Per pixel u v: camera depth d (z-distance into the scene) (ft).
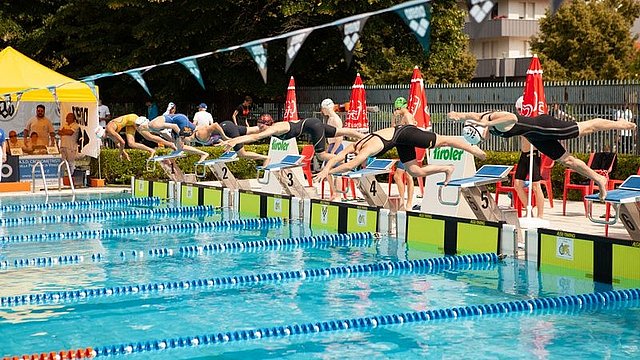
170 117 50.75
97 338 21.57
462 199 38.73
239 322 23.17
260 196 47.01
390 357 19.65
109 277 29.68
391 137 32.71
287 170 47.01
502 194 53.47
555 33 126.31
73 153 62.18
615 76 121.19
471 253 33.53
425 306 24.81
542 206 39.73
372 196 40.83
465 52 132.26
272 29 87.66
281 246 36.50
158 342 20.79
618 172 49.60
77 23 92.99
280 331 21.93
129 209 49.88
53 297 26.48
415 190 55.06
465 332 21.91
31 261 32.60
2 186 59.26
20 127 73.87
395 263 31.24
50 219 45.80
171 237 39.19
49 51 97.19
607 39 123.65
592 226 38.19
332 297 26.27
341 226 41.06
